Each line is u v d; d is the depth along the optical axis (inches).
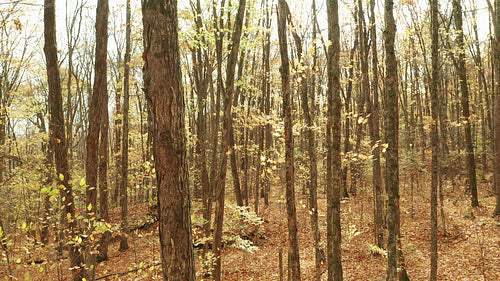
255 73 705.6
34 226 253.4
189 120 764.0
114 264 502.3
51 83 292.2
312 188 366.0
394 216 259.0
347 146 673.0
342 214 601.3
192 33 397.7
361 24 464.1
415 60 652.7
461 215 576.7
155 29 134.6
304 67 312.8
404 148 736.3
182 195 138.9
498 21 524.7
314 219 348.8
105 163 462.3
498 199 542.3
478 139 909.2
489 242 451.8
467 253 435.5
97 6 350.9
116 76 747.4
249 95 677.9
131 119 829.8
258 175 625.0
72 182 269.3
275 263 496.7
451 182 770.8
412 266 435.2
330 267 277.4
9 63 583.5
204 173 645.3
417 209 649.6
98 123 327.3
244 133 732.0
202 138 643.5
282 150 426.0
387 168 262.1
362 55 474.6
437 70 319.0
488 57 717.3
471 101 864.9
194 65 572.7
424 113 954.7
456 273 391.2
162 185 137.1
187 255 139.6
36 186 219.1
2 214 370.0
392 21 250.1
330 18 256.4
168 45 136.2
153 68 134.6
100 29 345.1
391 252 257.6
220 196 292.2
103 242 532.7
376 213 487.5
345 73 666.8
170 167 136.2
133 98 806.5
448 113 1024.2
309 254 515.8
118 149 803.4
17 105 614.9
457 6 521.3
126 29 591.5
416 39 563.2
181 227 138.1
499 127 540.4
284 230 628.4
